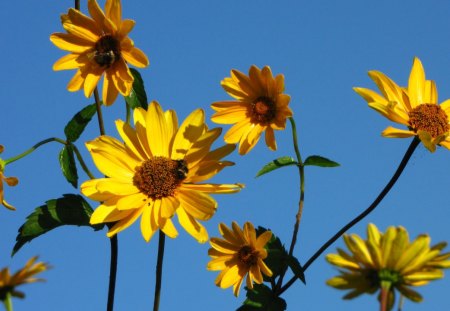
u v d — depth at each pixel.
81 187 0.57
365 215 0.59
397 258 0.42
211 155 0.59
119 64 0.59
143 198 0.58
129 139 0.59
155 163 0.58
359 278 0.43
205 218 0.56
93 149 0.58
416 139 0.59
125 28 0.59
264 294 0.59
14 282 0.44
